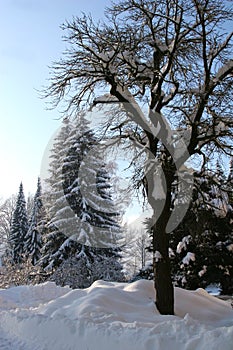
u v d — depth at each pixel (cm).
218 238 1709
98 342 530
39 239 3456
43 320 649
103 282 1169
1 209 4866
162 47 1049
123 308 873
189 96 1015
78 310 805
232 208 1567
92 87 1064
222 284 1739
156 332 511
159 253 963
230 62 995
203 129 1023
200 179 1173
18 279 1836
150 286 1090
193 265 1733
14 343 609
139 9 1026
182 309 997
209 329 505
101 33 1018
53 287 1316
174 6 1017
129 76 1034
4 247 4694
